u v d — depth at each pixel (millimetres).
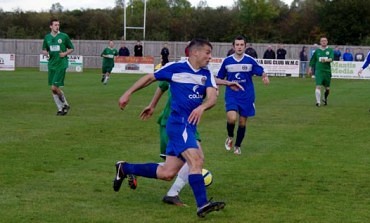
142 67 46281
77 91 27281
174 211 7855
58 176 9719
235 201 8414
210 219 7508
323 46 22484
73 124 15977
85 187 9031
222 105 22172
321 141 14000
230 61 12555
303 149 12836
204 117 18281
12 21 75000
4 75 39219
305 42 66000
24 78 35906
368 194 8914
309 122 17641
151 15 75000
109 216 7578
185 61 7719
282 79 40812
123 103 7590
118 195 8633
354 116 19328
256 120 17875
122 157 11469
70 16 75438
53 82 17812
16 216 7496
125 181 9445
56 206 7980
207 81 7680
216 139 14039
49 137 13648
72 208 7902
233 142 13625
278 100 24766
